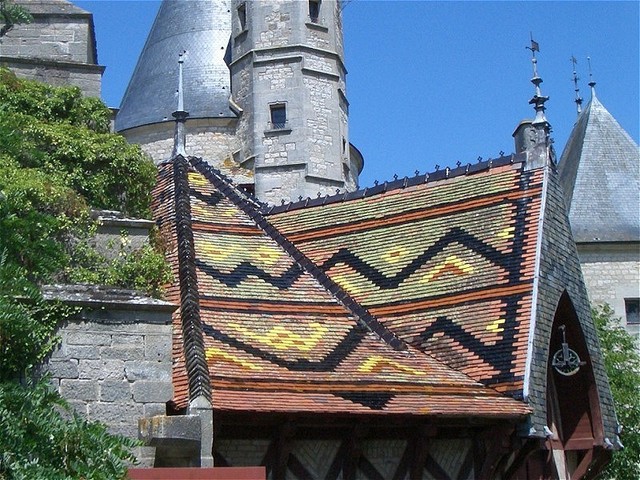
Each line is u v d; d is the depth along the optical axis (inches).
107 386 537.3
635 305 1370.6
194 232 795.4
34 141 703.7
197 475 502.0
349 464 642.2
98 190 718.5
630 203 1416.1
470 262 786.8
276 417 603.8
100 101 779.4
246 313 713.6
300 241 880.3
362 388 649.6
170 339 556.7
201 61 1384.1
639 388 1100.5
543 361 717.9
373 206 880.3
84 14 935.7
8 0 794.8
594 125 1494.8
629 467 1037.8
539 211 788.6
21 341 507.8
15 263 535.8
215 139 1339.8
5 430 422.0
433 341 748.0
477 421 669.3
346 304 767.1
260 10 1323.8
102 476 433.4
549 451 735.7
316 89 1309.1
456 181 854.5
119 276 650.8
